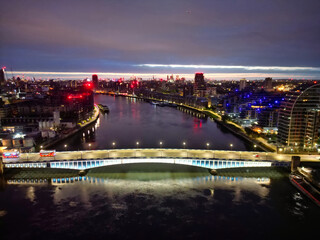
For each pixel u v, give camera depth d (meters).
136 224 113.38
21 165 160.12
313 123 193.50
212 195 138.62
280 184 152.62
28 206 127.50
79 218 117.62
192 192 142.12
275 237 105.44
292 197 136.50
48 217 118.44
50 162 161.25
